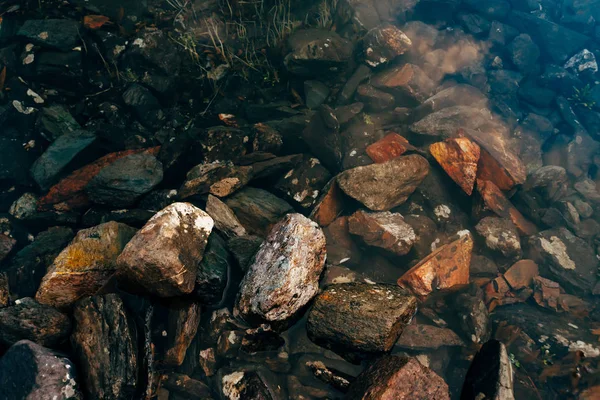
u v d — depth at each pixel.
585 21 1.64
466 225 1.15
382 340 0.84
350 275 1.02
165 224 0.91
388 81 1.38
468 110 1.29
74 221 1.09
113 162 1.12
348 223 1.10
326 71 1.37
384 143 1.22
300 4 1.58
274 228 0.97
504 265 1.10
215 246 1.00
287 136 1.25
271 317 0.87
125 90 1.29
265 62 1.45
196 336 0.93
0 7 1.31
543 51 1.59
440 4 1.58
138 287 0.92
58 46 1.25
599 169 1.34
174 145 1.17
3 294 0.93
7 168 1.14
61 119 1.23
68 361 0.82
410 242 1.07
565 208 1.20
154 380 0.87
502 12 1.62
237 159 1.18
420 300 1.00
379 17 1.62
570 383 0.90
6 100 1.22
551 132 1.42
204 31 1.49
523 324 0.98
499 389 0.79
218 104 1.36
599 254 1.14
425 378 0.79
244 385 0.86
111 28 1.35
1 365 0.80
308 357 0.91
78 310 0.88
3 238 1.04
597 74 1.54
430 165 1.20
